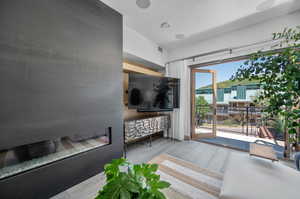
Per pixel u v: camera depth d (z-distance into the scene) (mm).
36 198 1190
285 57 900
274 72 953
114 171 734
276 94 942
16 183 1089
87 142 1695
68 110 1410
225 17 2055
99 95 1710
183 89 3164
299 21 1880
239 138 3264
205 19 2107
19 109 1102
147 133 2721
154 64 3172
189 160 2090
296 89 803
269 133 3098
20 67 1103
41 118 1223
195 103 3367
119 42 1970
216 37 2670
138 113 3098
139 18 2092
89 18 1581
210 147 2686
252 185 958
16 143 1085
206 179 1497
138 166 765
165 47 3285
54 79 1303
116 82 1933
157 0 1702
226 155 2283
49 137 1271
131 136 2377
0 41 1011
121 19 1994
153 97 2771
